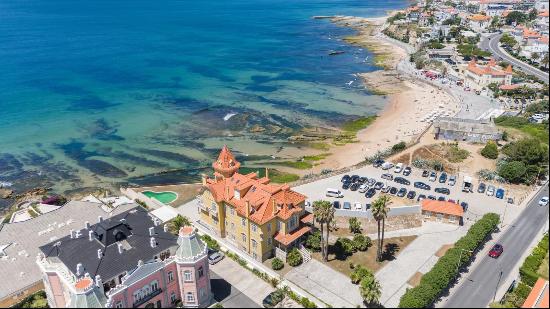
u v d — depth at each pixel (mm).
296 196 103250
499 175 137625
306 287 91312
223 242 106500
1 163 164875
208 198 108125
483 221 104375
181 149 177125
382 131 190375
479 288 89750
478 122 173875
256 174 114375
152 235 86688
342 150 173000
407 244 105375
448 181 135250
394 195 129125
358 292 89688
